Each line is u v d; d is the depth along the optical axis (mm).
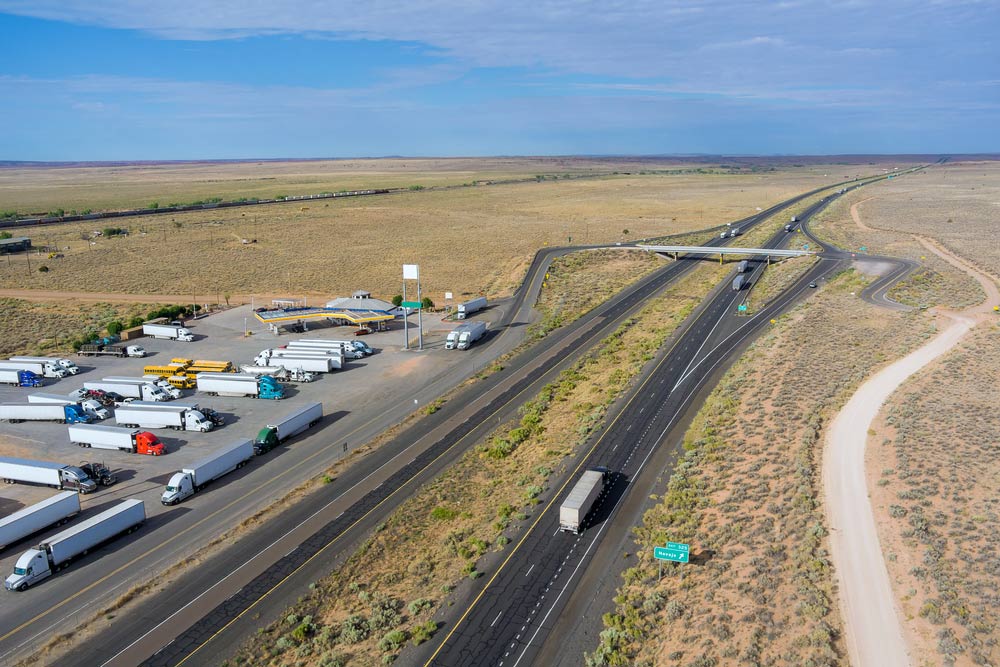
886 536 41344
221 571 45281
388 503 54000
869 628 33812
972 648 31281
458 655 36156
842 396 64188
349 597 42406
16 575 43750
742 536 43656
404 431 68562
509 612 39562
